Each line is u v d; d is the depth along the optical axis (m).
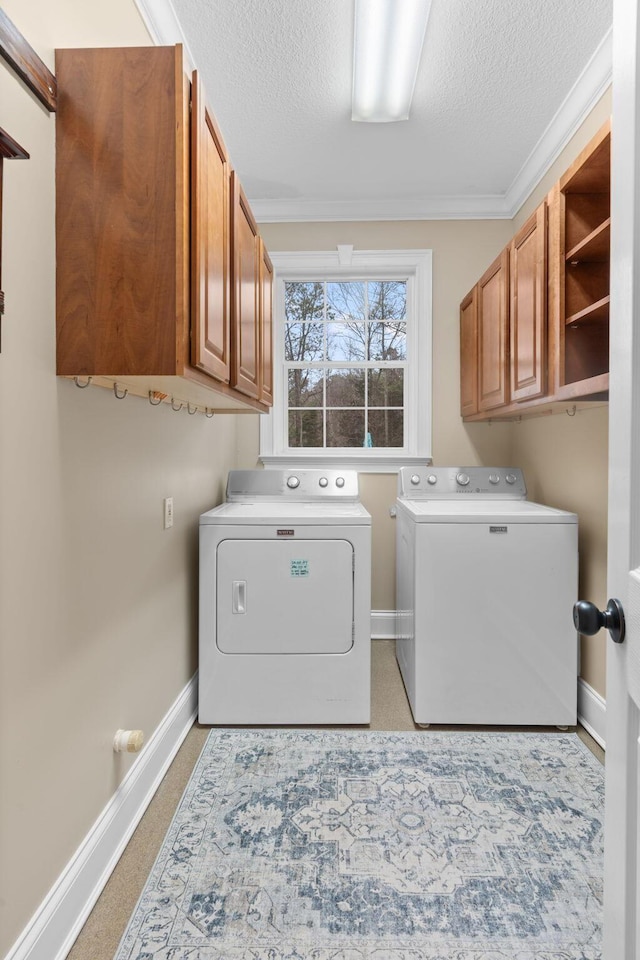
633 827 0.69
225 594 2.18
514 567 2.16
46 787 1.12
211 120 1.37
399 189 3.00
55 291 1.17
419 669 2.18
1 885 0.97
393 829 1.58
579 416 2.29
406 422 3.32
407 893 1.36
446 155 2.65
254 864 1.45
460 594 2.17
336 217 3.18
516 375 2.24
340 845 1.52
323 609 2.18
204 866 1.44
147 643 1.72
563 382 1.82
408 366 3.31
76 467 1.25
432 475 2.97
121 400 1.50
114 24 1.45
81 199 1.18
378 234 3.20
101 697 1.39
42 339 1.11
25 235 1.05
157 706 1.82
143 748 1.68
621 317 0.72
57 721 1.17
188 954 1.19
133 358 1.18
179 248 1.17
